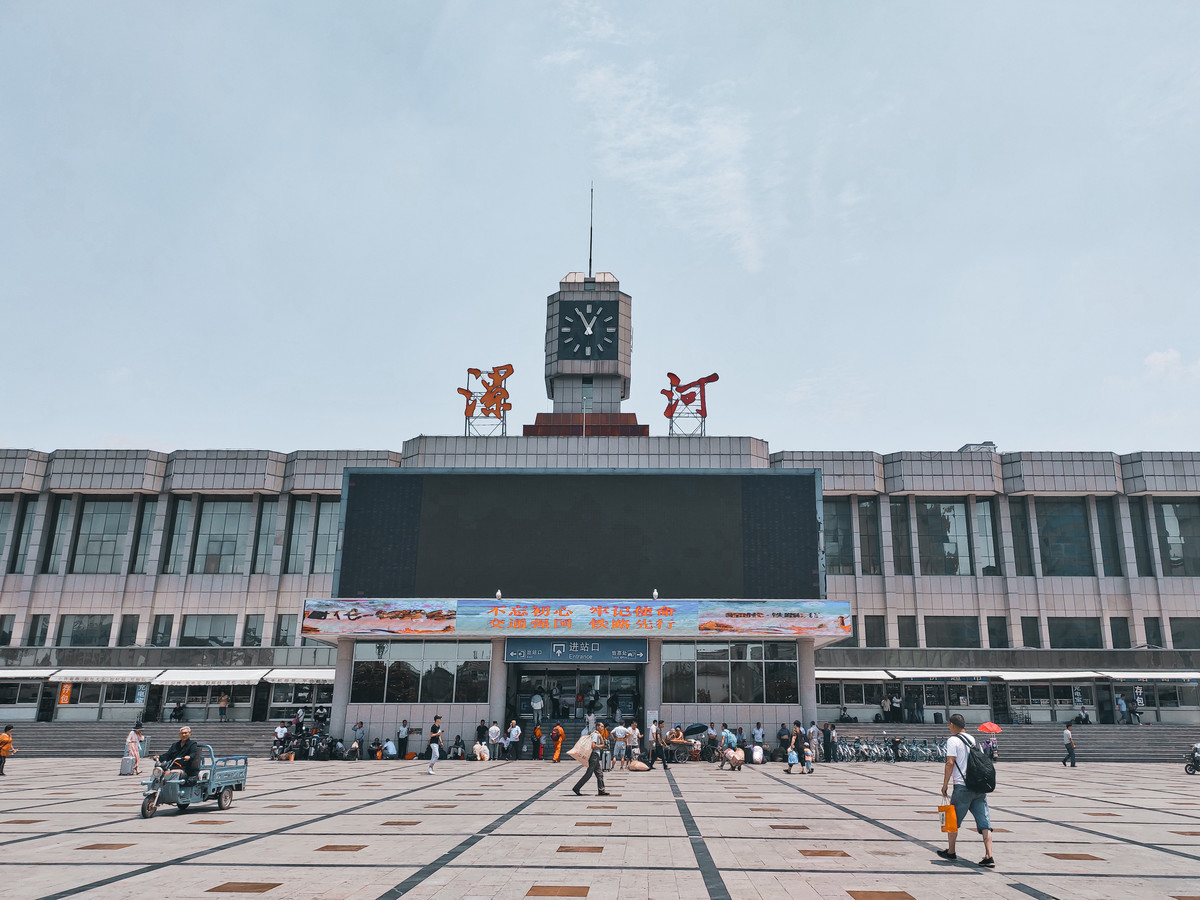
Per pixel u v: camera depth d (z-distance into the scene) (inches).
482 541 1507.1
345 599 1437.0
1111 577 2149.4
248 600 2191.2
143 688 1961.1
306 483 2230.6
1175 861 500.4
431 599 1430.9
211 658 2016.5
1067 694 1921.8
